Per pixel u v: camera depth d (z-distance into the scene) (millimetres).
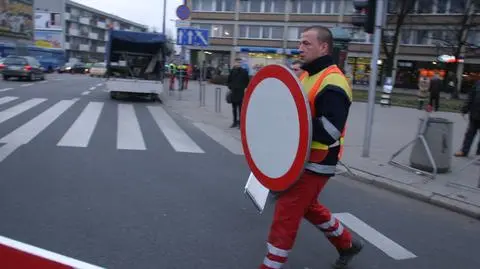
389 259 4434
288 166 3279
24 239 4273
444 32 47375
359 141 10977
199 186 6426
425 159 7809
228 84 12570
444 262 4445
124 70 20484
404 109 21703
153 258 4043
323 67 3322
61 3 89625
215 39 58719
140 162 7699
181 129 11992
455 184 6957
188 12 18297
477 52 44750
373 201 6375
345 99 3191
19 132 9875
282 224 3375
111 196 5711
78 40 99562
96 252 4090
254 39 57531
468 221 5758
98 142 9250
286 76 3258
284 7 56250
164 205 5492
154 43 20141
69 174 6625
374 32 8453
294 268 4051
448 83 42469
